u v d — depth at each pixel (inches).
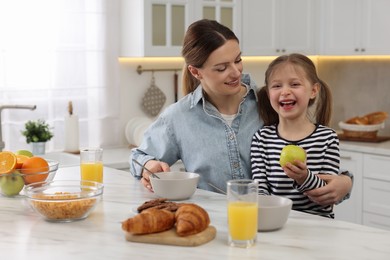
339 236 66.7
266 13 181.2
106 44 166.2
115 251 62.8
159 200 73.7
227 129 95.3
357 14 178.5
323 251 61.6
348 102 200.4
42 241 66.8
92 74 165.3
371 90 194.4
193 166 97.0
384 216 163.6
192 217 65.1
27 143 152.8
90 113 166.2
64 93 161.5
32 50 155.6
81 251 63.1
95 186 79.1
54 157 156.3
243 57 195.0
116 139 171.5
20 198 87.8
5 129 154.1
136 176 97.8
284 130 92.7
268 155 92.4
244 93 97.3
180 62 181.5
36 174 87.0
